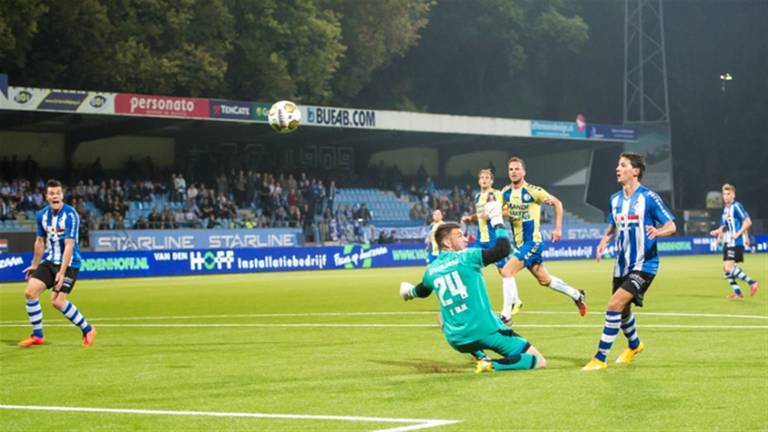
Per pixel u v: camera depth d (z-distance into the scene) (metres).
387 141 65.62
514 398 8.74
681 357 11.55
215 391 9.62
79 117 47.34
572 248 58.16
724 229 23.00
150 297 26.81
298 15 61.03
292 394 9.32
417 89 80.69
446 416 7.94
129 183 52.12
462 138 64.12
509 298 16.11
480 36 78.50
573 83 86.12
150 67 53.59
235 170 59.94
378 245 50.06
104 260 40.12
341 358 12.20
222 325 17.55
